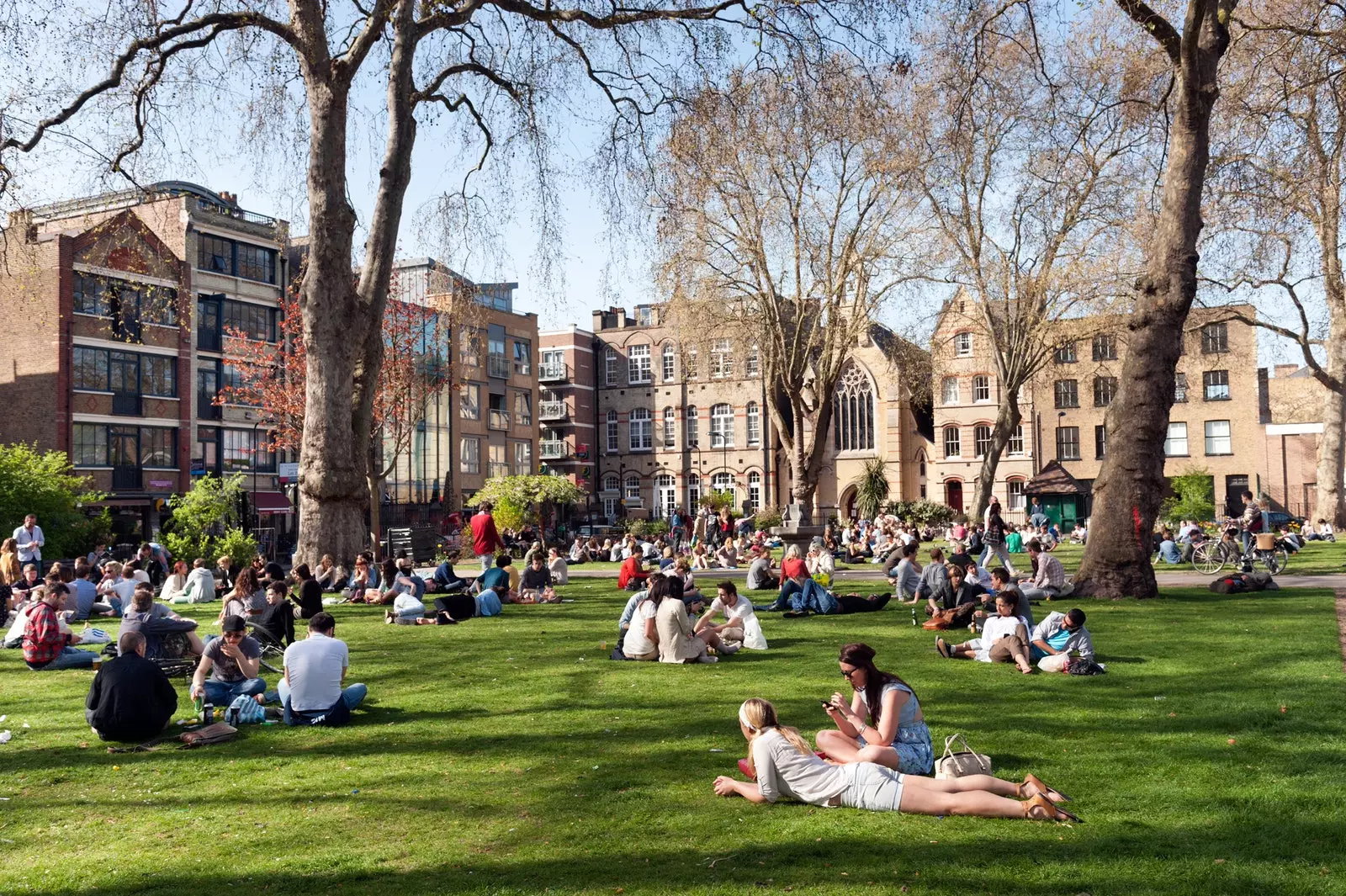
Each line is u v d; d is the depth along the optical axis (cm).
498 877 523
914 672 1118
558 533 5250
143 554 2605
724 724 872
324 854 567
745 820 611
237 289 4644
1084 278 3341
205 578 2167
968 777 631
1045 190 2930
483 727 884
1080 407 6147
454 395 6088
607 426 7600
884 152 3061
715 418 7250
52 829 622
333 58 2091
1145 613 1633
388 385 3988
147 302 4131
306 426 2067
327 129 2030
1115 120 2572
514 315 6806
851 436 6838
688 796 664
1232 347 5984
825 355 3472
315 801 672
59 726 924
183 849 580
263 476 4762
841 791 633
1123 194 3219
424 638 1509
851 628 1559
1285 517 5122
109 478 4041
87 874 541
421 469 5828
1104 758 733
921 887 496
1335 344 3841
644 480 7419
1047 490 5225
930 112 3008
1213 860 527
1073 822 594
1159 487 1891
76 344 3947
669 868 531
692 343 3541
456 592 1973
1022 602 1212
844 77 2031
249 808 660
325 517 2070
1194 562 2709
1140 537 1881
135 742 855
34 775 748
